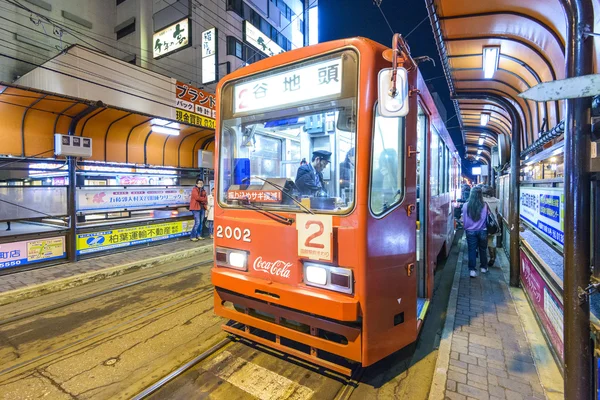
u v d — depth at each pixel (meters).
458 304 4.67
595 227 2.03
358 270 2.51
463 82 5.74
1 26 15.55
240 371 3.12
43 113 7.84
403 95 2.28
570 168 1.80
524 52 4.45
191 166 11.83
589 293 1.76
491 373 2.96
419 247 4.14
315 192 2.95
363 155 2.54
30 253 6.29
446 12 3.67
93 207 7.45
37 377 3.06
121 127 9.44
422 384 2.95
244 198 3.16
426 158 4.02
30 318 4.40
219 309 3.35
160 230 9.05
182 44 21.59
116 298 5.15
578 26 1.72
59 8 18.86
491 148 13.02
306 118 2.98
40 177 7.62
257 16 23.44
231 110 3.43
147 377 3.05
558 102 4.38
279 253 2.85
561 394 2.64
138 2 22.38
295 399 2.71
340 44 2.70
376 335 2.62
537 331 3.75
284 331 2.89
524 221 5.54
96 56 10.31
